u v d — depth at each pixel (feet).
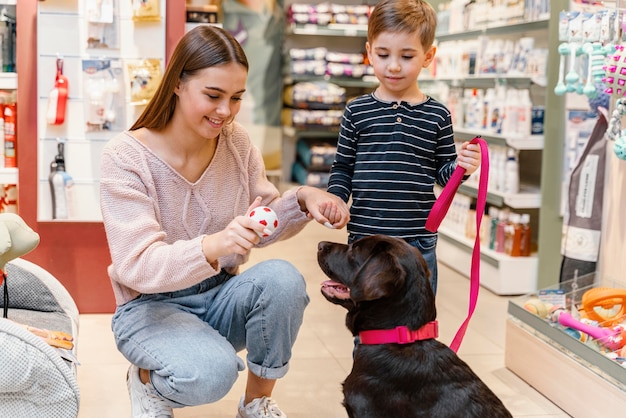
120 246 6.93
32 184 12.09
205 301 7.66
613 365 8.56
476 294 7.25
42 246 12.17
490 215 15.23
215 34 6.96
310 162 23.67
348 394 6.34
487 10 15.71
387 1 8.81
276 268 7.53
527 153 16.40
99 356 10.48
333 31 23.26
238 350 7.90
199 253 6.55
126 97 12.05
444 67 17.81
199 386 6.79
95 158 12.07
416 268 6.37
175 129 7.31
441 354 6.30
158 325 7.15
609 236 11.07
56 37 11.83
